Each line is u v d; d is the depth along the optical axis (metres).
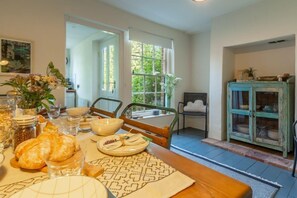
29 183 0.59
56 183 0.50
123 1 2.90
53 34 2.54
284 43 3.00
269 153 2.80
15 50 2.26
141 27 3.54
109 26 3.15
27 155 0.66
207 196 0.53
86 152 0.82
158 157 0.80
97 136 1.07
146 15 3.41
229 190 0.56
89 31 3.81
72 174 0.57
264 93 2.89
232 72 3.59
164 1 2.87
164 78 4.31
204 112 3.94
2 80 2.18
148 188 0.56
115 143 0.88
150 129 1.18
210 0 2.80
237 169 2.37
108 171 0.66
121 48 3.41
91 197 0.47
